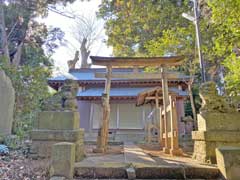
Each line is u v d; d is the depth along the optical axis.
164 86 6.06
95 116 12.69
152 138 9.20
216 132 3.78
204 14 9.72
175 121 5.04
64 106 4.16
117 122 12.59
